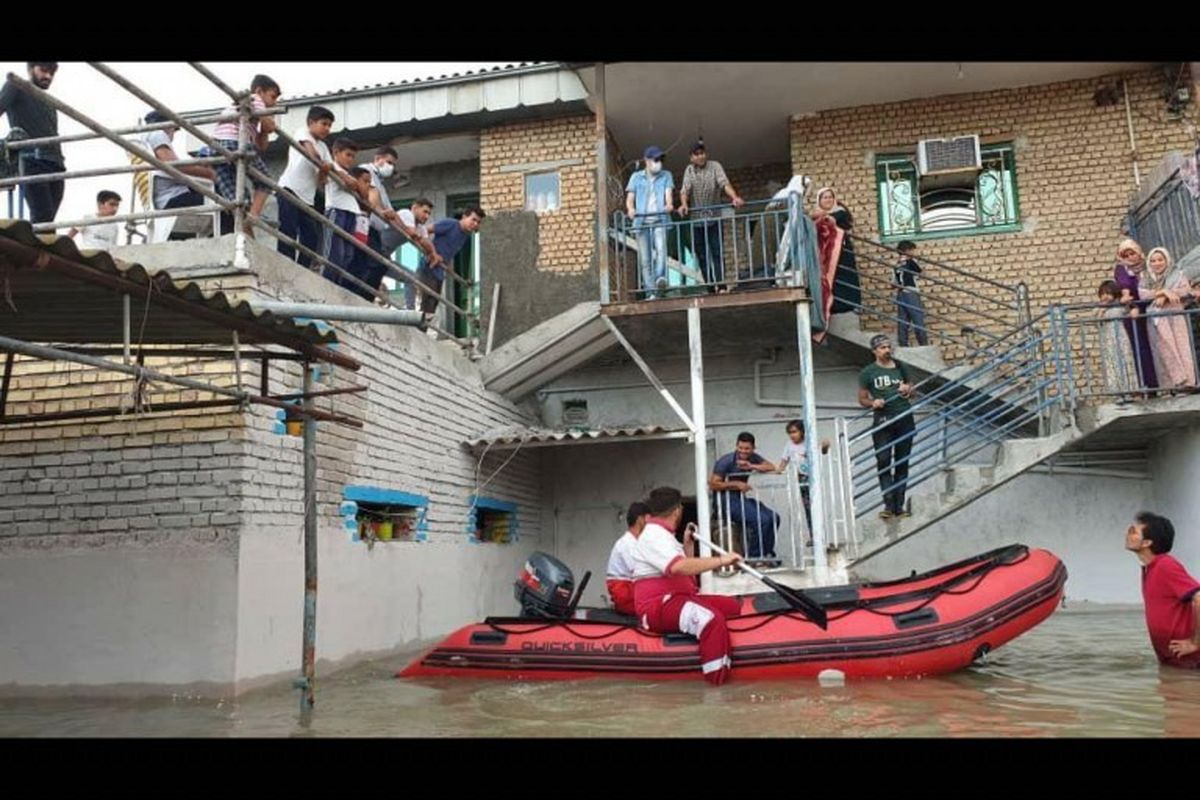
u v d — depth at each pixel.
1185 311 7.97
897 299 10.38
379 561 7.46
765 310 9.28
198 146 10.69
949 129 10.92
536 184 10.67
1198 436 8.52
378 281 8.42
